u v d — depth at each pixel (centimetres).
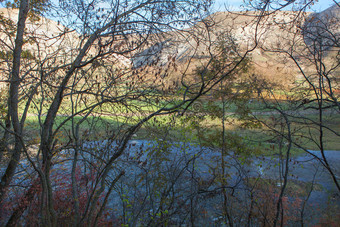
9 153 743
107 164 516
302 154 1352
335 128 1177
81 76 535
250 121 828
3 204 712
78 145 548
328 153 1373
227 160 1002
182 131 691
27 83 545
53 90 580
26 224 650
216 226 712
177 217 694
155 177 641
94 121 604
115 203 849
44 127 537
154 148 645
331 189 1041
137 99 502
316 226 790
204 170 824
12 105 659
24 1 630
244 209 781
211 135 845
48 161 506
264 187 895
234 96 802
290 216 833
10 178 713
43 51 590
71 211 686
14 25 672
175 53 532
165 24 507
